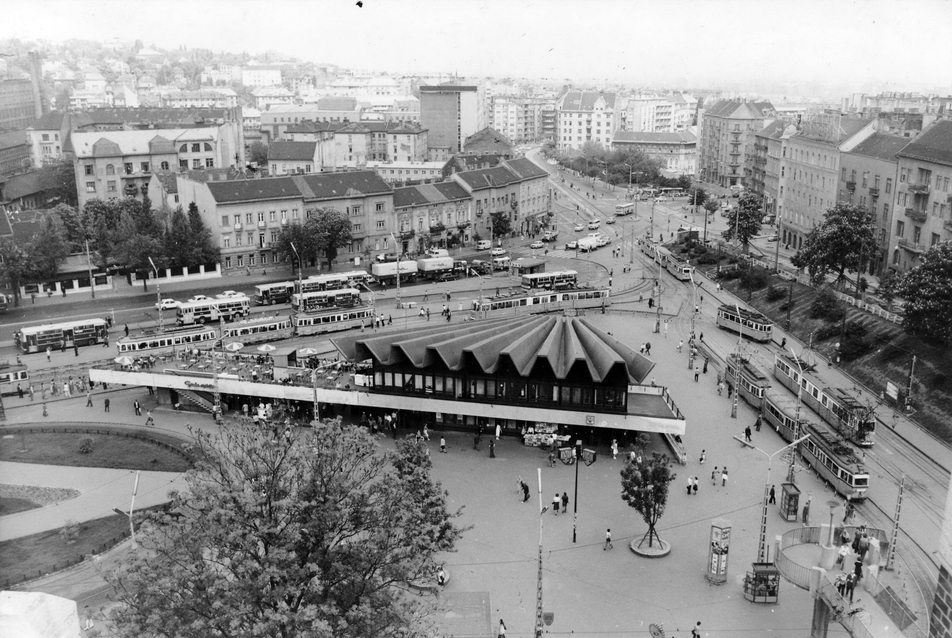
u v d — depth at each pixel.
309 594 48.03
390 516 52.59
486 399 109.62
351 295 172.12
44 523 88.94
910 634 48.69
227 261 198.75
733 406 118.50
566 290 185.88
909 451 104.81
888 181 171.25
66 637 39.53
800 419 108.25
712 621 71.50
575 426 110.88
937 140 156.75
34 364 142.25
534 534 86.75
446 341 110.31
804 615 72.62
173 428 116.00
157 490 96.56
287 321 157.75
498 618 71.94
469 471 102.06
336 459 57.03
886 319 137.25
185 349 141.38
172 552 49.88
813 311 154.88
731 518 89.69
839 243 154.12
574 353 105.12
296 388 114.81
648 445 109.31
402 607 49.84
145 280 186.12
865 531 63.94
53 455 107.06
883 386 123.25
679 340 154.88
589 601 74.75
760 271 188.62
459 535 70.06
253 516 50.16
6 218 196.75
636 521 89.62
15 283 172.75
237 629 45.66
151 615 45.69
